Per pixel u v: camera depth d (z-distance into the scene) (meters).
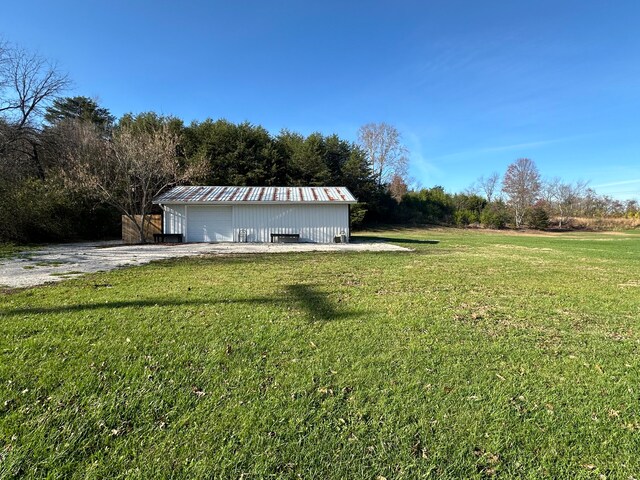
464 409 2.45
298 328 4.00
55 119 24.86
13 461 1.86
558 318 4.68
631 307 5.30
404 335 3.84
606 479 1.83
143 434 2.11
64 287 6.02
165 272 7.84
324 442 2.08
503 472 1.88
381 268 8.89
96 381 2.69
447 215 44.56
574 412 2.43
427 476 1.85
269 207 17.33
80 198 17.09
